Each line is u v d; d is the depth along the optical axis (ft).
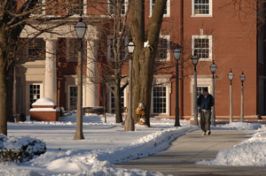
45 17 139.85
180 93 380.58
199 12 384.68
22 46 135.85
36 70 373.61
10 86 282.36
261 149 123.65
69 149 132.16
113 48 300.81
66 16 129.18
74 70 379.14
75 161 102.37
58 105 379.96
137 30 235.81
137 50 235.20
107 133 189.57
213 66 276.82
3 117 128.16
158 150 147.33
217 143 165.37
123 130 206.80
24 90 374.22
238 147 127.03
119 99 297.94
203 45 384.27
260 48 405.39
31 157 108.78
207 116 196.03
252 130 225.56
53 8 126.72
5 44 126.00
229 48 382.83
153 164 117.80
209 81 380.58
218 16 384.27
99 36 330.54
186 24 383.45
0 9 122.42
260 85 404.57
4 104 128.16
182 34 382.42
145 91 233.55
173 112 380.37
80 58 165.99
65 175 86.58
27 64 373.61
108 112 373.61
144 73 233.35
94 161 106.11
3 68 127.44
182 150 147.33
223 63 382.83
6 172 86.53
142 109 231.50
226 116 378.94
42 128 218.79
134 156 131.95
